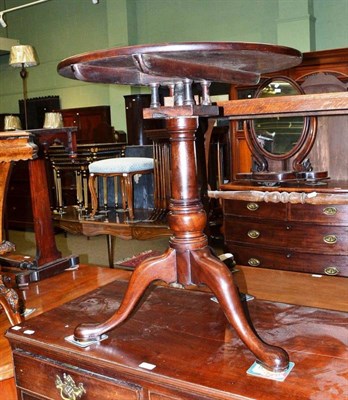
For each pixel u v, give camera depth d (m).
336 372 0.87
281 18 5.68
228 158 3.66
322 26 5.68
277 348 0.91
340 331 1.05
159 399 0.90
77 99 8.00
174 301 1.29
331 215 2.46
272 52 0.84
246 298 1.28
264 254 2.73
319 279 1.80
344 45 5.57
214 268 0.96
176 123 0.98
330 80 2.94
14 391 1.29
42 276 2.05
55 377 1.05
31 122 8.41
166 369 0.91
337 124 2.77
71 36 7.81
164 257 1.04
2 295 1.48
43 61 8.23
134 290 1.06
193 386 0.84
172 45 0.79
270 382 0.84
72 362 1.01
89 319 1.19
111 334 1.08
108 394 0.96
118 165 3.54
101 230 3.55
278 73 3.56
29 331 1.13
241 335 0.93
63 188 4.93
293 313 1.17
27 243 4.69
